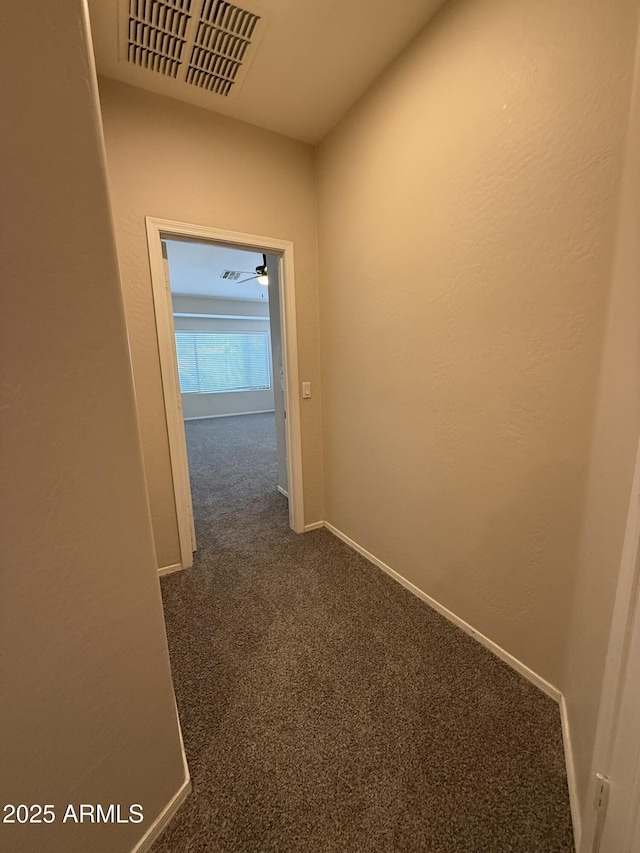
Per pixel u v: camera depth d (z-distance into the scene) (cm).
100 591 73
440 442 162
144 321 193
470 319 140
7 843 64
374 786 101
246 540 254
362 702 128
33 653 64
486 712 123
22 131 54
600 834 73
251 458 469
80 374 66
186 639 161
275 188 214
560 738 114
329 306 229
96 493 70
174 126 184
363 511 225
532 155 112
